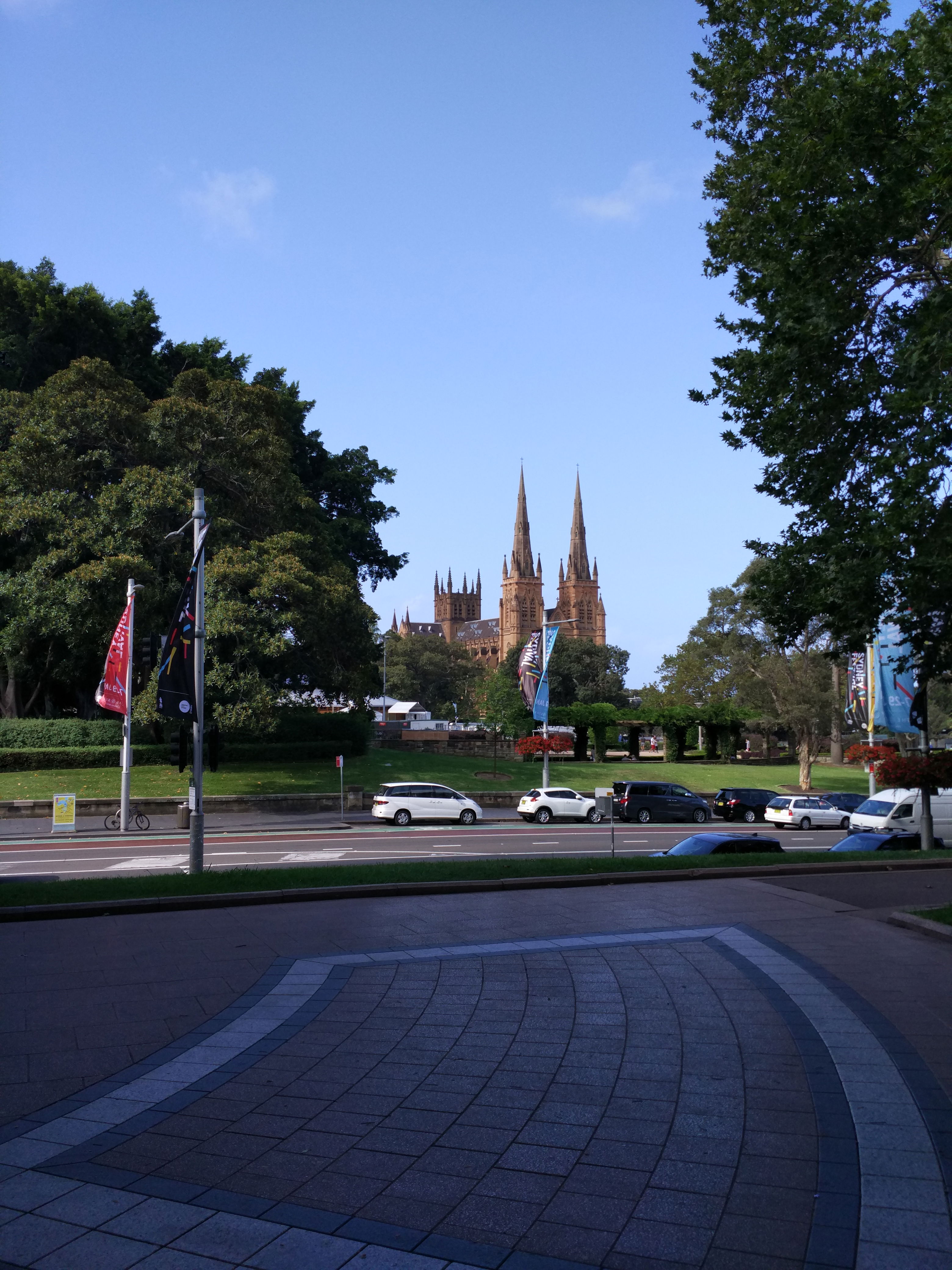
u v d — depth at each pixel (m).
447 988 9.85
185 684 19.45
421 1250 4.86
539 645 43.53
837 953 11.29
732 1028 8.48
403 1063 7.71
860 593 13.60
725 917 13.55
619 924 13.04
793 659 59.53
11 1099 6.99
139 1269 4.68
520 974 10.38
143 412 42.44
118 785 40.62
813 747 59.28
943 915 12.96
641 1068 7.54
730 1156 5.95
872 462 14.02
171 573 40.91
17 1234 5.03
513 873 16.67
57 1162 5.95
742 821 44.44
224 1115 6.69
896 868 18.55
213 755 19.75
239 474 41.72
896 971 10.45
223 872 16.77
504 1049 8.02
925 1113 6.54
